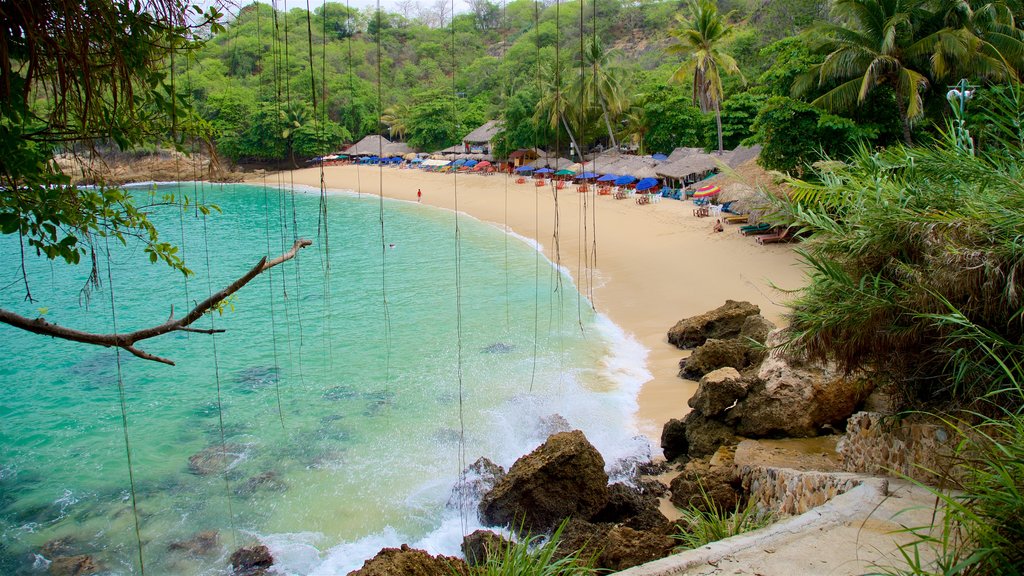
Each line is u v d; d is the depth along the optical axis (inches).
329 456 623.5
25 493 580.1
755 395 528.7
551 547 254.8
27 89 181.2
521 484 477.4
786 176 361.1
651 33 4020.7
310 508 542.9
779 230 1278.3
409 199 2492.6
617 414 682.8
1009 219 253.8
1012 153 296.5
